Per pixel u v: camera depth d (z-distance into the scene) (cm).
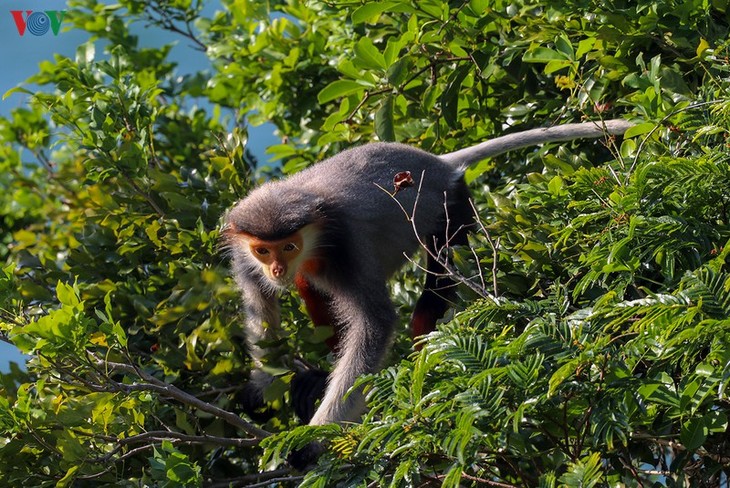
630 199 716
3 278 815
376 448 642
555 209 848
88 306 946
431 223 989
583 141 1030
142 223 995
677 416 620
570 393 607
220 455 866
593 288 776
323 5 1229
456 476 579
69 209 1283
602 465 643
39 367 809
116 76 1098
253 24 1322
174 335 916
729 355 579
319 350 943
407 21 1116
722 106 759
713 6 952
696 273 631
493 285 823
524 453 634
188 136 1302
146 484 777
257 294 933
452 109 1029
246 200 941
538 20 994
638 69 953
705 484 725
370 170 967
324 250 918
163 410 841
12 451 766
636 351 616
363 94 1073
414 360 681
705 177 717
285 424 912
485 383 598
